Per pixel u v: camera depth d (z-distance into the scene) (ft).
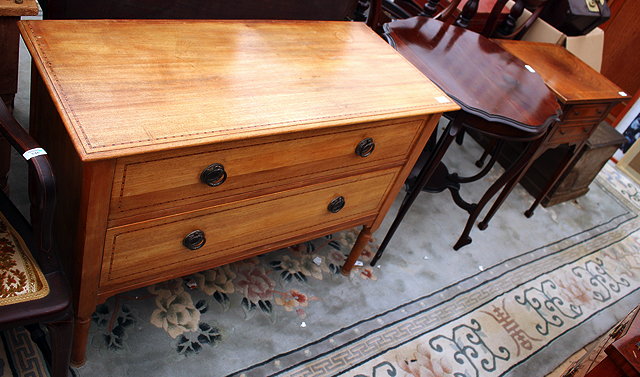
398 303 6.39
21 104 6.67
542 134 5.82
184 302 5.43
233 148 3.66
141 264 3.94
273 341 5.37
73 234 3.70
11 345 4.44
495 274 7.52
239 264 6.09
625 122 12.00
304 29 5.20
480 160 9.66
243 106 3.77
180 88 3.70
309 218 4.97
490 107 5.53
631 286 8.38
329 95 4.31
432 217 8.10
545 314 7.17
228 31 4.64
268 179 4.16
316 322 5.74
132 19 4.48
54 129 3.85
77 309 3.91
